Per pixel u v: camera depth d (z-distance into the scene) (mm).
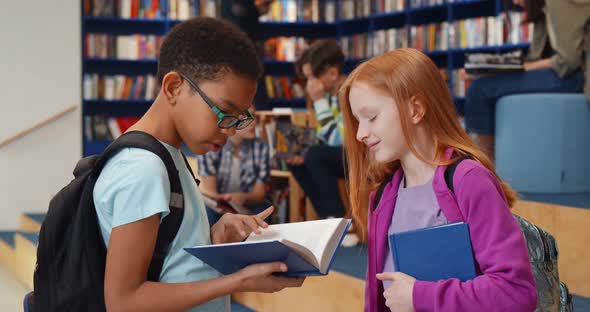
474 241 1354
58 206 1394
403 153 1507
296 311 3453
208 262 1377
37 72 7000
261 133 5012
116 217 1312
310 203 4473
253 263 1369
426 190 1485
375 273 1552
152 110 1432
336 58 4020
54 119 7027
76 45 7113
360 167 1621
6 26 6934
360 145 1612
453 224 1356
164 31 9695
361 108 1509
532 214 3502
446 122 1501
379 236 1551
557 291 1599
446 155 1463
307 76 4074
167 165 1364
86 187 1374
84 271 1350
